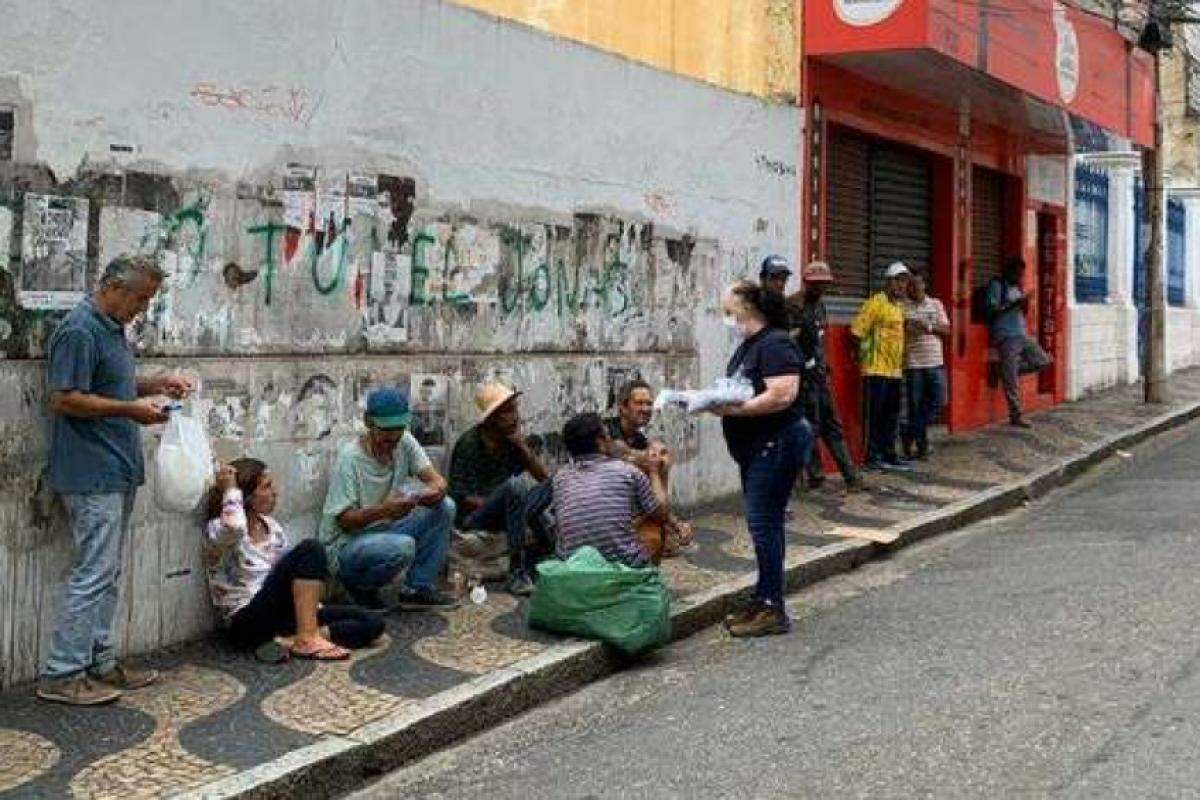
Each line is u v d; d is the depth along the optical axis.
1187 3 20.03
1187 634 6.43
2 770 4.82
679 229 10.10
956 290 14.53
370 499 7.03
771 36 11.37
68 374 5.33
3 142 5.52
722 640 7.11
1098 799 4.44
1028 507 11.20
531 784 5.06
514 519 7.53
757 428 7.00
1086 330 18.69
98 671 5.70
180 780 4.76
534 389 8.67
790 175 11.48
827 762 5.01
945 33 11.17
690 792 4.81
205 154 6.41
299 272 6.95
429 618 7.06
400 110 7.55
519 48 8.45
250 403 6.70
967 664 6.20
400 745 5.37
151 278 5.53
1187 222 24.36
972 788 4.62
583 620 6.61
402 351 7.64
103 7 5.90
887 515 10.09
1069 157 17.95
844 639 6.90
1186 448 14.35
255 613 6.30
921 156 14.18
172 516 6.34
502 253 8.37
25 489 5.62
